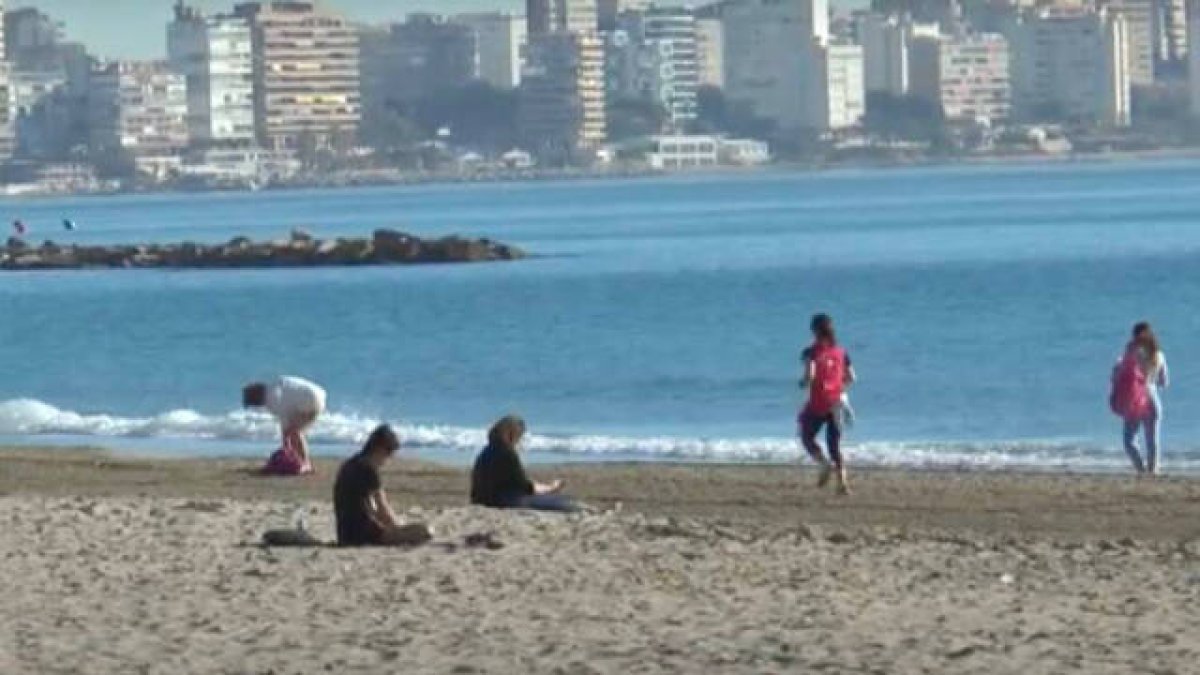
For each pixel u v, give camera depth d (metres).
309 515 67.81
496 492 69.31
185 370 164.00
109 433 111.12
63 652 45.47
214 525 65.00
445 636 46.94
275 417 97.25
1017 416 117.12
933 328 186.38
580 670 43.00
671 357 163.12
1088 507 75.31
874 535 65.06
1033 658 43.78
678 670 42.88
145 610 50.53
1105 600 51.66
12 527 64.81
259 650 45.47
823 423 79.94
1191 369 140.75
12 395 145.62
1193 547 62.06
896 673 42.31
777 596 52.44
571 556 58.62
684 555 58.97
